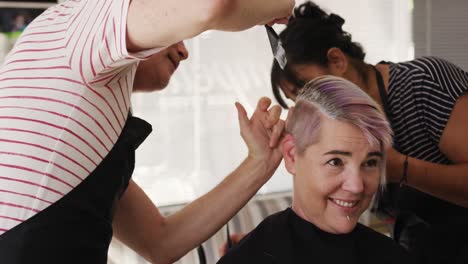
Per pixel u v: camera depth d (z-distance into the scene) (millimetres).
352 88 941
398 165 1133
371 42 2596
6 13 2008
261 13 608
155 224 1029
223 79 2439
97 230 766
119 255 1788
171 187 2439
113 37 613
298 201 1021
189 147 2439
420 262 1255
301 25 1157
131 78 808
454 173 1112
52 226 706
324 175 940
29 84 717
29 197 695
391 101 1186
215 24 568
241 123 1014
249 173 1028
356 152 923
